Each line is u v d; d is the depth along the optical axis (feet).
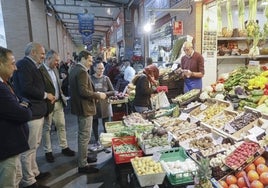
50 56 12.80
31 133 9.73
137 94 13.84
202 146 8.03
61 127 13.75
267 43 18.15
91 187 10.22
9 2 21.62
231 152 7.13
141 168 6.91
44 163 12.67
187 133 9.25
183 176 6.44
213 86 12.62
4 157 6.85
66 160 13.03
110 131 11.50
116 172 10.55
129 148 9.23
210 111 10.64
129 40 44.50
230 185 6.28
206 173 5.58
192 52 14.60
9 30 21.86
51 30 43.60
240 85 11.03
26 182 9.77
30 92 9.58
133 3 40.27
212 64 17.90
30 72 9.66
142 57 35.01
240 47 18.31
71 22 66.28
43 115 10.20
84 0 41.52
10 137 6.91
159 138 8.79
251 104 9.55
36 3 29.35
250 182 6.15
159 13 26.94
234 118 9.04
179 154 7.82
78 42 142.41
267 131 7.71
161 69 19.07
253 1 10.21
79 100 10.60
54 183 10.64
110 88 14.71
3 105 6.66
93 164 12.39
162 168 6.95
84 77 10.34
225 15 17.94
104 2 42.34
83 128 11.05
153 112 12.63
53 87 11.74
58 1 42.65
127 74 23.66
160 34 27.63
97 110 14.49
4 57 6.84
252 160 6.57
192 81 14.60
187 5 19.19
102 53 80.53
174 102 13.53
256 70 11.93
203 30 17.47
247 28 10.79
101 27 78.95
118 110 17.17
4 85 6.84
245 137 7.62
